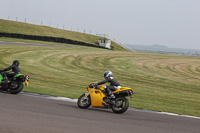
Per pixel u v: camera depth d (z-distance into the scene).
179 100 26.58
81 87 28.81
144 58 74.06
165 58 79.81
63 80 32.81
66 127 9.48
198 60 83.12
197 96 31.53
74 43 106.56
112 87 14.94
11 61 43.88
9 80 18.27
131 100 22.47
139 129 10.42
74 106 15.54
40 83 27.56
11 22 119.69
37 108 13.12
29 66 41.31
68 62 52.44
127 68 53.56
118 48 142.75
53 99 17.61
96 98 14.98
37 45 75.75
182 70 58.44
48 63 47.84
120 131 9.71
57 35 124.19
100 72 45.44
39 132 8.46
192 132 10.91
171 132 10.47
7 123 9.20
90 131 9.22
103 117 12.59
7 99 15.24
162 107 19.47
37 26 130.12
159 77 46.31
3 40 76.75
